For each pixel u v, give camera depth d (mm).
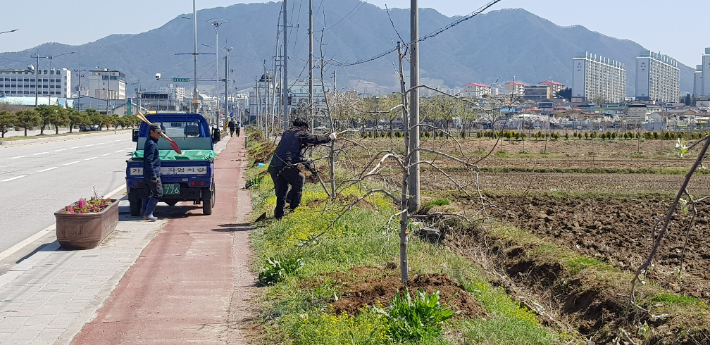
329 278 8414
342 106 19562
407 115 7035
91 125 89312
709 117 131625
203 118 17094
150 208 14164
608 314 7602
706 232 13062
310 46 24203
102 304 7711
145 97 143875
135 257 10258
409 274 8586
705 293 8336
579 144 56875
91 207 11359
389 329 6172
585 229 13570
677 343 6441
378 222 12227
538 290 9227
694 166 4156
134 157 15492
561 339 6957
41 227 13562
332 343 5883
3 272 9523
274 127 50625
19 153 38344
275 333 6668
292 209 13719
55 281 8734
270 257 9375
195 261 10062
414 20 13727
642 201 18672
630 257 10742
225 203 17609
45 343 6352
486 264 10211
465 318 6762
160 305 7699
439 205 14391
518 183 25109
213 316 7297
